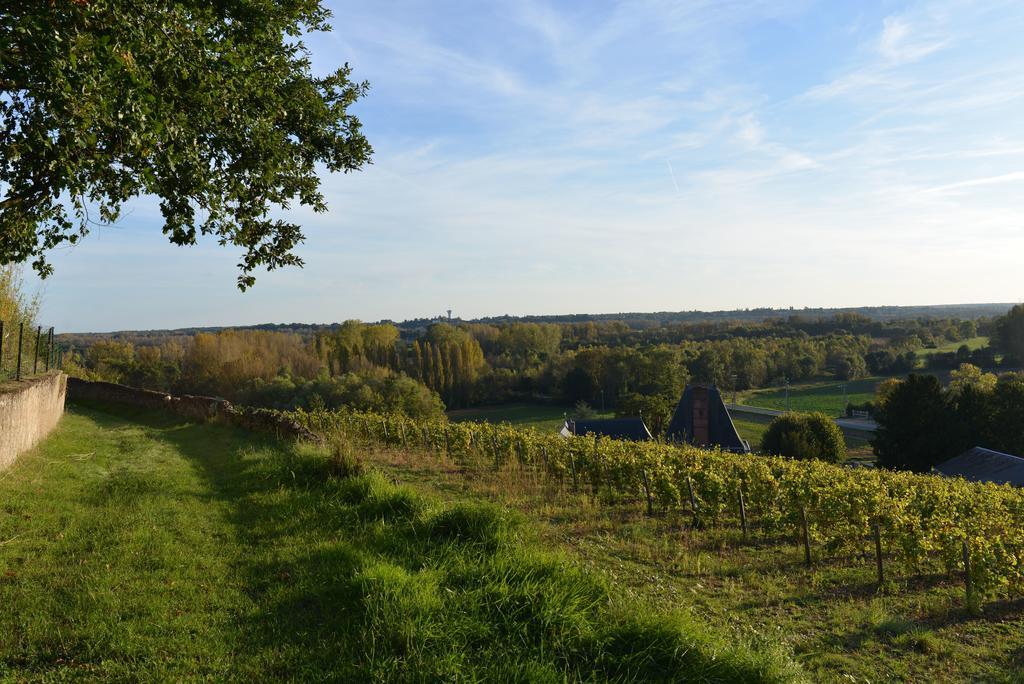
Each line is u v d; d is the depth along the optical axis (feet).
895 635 21.63
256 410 65.51
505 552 21.40
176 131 21.53
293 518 27.43
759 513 41.09
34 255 23.82
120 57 18.08
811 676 17.44
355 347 291.79
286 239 30.19
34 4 17.39
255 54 25.81
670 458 48.91
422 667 14.37
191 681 13.94
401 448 64.13
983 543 28.12
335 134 30.66
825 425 147.74
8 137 19.30
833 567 30.04
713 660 15.19
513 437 58.75
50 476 34.09
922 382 133.90
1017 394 131.54
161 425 72.13
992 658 20.40
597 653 15.47
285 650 15.61
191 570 20.63
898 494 44.57
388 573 18.70
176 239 26.78
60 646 15.11
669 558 28.86
